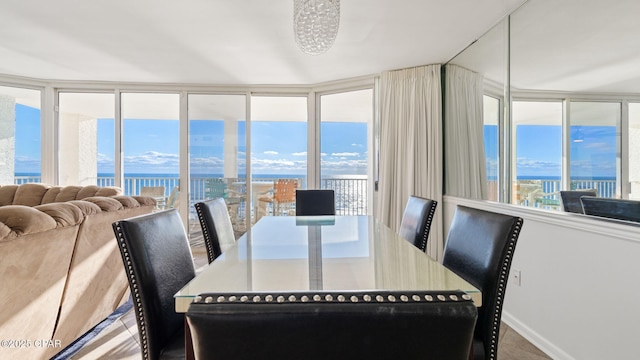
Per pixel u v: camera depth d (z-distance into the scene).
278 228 2.10
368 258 1.38
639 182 1.39
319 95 4.17
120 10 2.24
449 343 0.45
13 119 3.91
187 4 2.17
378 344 0.45
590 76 1.64
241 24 2.45
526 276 2.03
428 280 1.09
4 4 2.16
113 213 2.07
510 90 2.32
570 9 1.80
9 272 1.33
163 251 1.21
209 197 4.20
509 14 2.29
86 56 3.12
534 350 1.88
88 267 1.89
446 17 2.33
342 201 4.29
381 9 2.21
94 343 1.92
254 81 3.96
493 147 2.54
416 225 1.88
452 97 3.21
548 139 1.96
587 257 1.61
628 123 1.46
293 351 0.45
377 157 3.71
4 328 1.36
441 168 3.28
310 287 1.03
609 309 1.49
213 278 1.12
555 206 1.87
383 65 3.35
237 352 0.45
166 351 1.10
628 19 1.46
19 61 3.26
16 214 1.35
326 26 1.78
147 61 3.26
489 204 2.51
